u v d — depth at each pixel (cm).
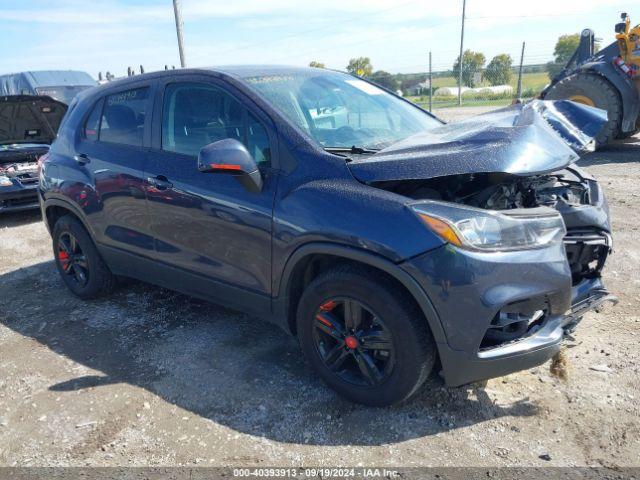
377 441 262
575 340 339
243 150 285
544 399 287
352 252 258
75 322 414
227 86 329
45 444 273
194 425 282
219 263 327
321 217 269
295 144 294
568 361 319
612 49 977
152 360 349
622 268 449
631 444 252
